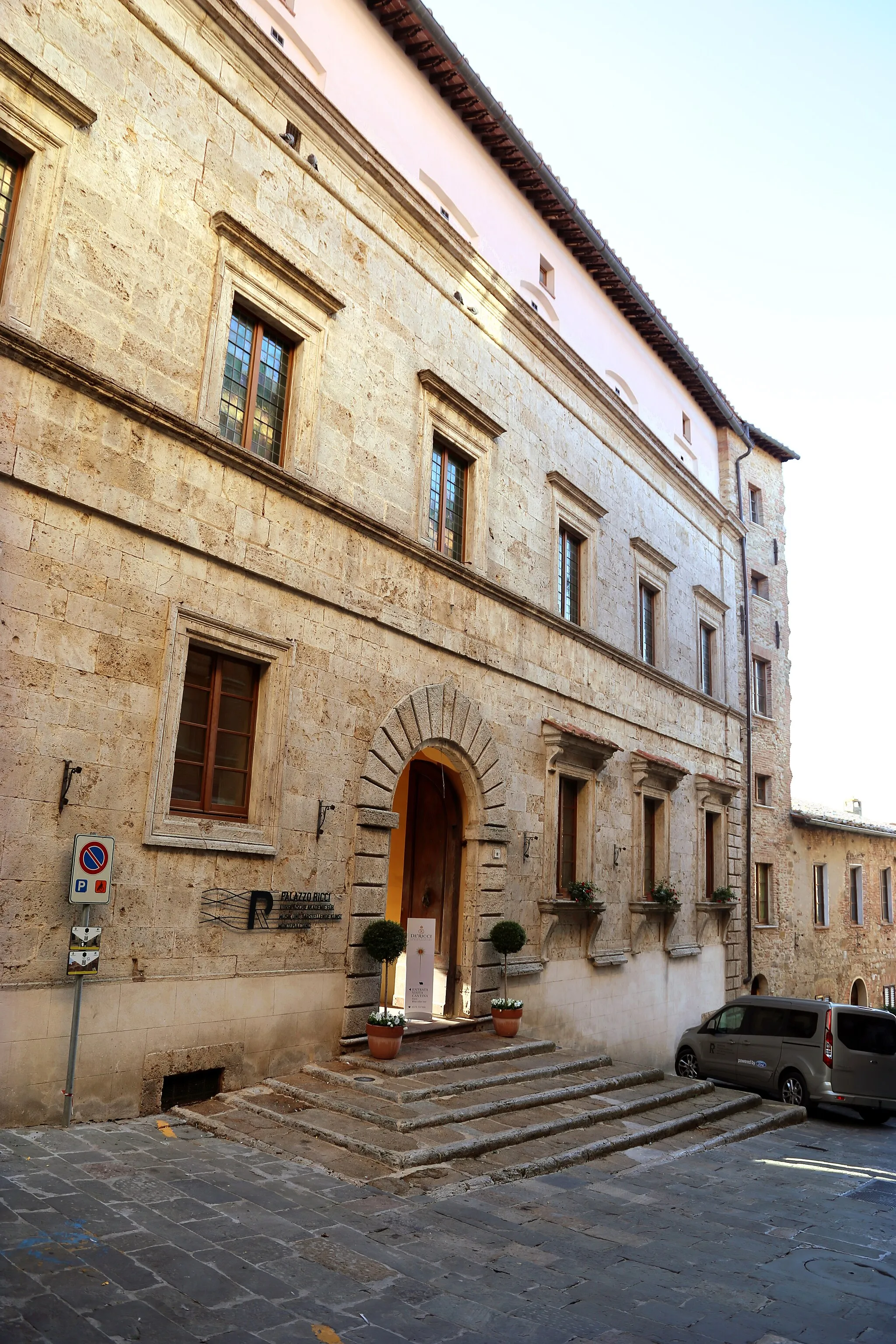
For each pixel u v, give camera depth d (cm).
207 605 1062
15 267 901
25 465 884
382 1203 759
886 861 3806
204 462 1070
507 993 1545
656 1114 1204
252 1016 1070
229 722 1115
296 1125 937
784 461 3328
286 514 1179
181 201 1086
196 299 1093
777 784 3041
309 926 1156
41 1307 514
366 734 1284
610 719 1980
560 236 1992
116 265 1001
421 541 1433
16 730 862
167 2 1086
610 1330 564
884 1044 1522
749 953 2709
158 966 970
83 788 912
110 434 967
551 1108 1112
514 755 1628
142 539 996
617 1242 728
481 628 1559
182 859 1005
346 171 1355
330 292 1266
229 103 1167
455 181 1630
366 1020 1220
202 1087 1020
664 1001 2108
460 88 1591
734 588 2853
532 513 1764
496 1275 637
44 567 900
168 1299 546
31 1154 767
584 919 1803
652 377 2422
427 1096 1055
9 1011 834
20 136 917
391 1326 545
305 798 1173
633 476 2214
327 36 1354
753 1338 570
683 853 2291
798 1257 729
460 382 1579
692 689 2389
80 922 886
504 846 1562
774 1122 1326
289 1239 660
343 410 1305
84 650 927
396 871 1630
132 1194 708
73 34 977
